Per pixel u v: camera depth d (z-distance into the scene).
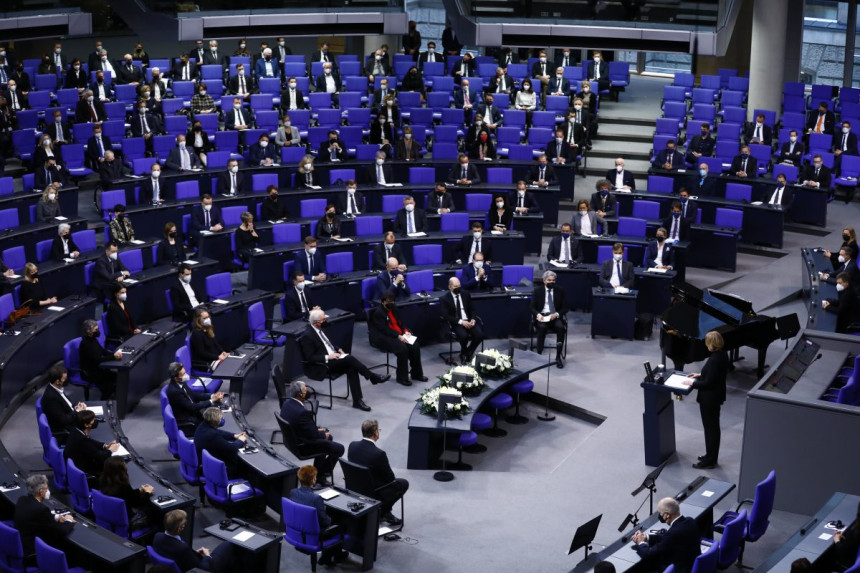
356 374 16.86
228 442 13.40
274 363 18.41
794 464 13.47
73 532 11.32
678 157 25.88
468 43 28.11
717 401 14.42
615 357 19.03
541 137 27.25
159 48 34.91
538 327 18.67
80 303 18.16
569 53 32.12
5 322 17.11
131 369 16.17
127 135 26.45
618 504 13.85
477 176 24.89
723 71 31.95
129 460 13.09
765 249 24.19
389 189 24.23
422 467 14.97
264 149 25.16
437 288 20.47
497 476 14.66
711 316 18.05
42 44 33.31
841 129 27.00
